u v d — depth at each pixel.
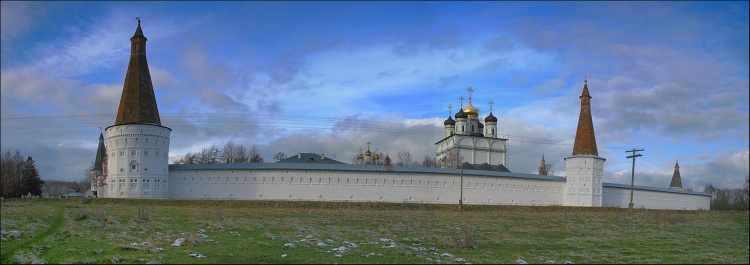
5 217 47.88
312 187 97.81
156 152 94.00
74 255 27.19
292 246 31.61
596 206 108.81
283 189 96.94
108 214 57.47
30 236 35.47
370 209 86.75
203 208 78.75
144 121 94.25
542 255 32.22
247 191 96.31
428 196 103.00
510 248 35.72
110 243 31.95
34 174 105.56
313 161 117.19
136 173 91.75
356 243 35.19
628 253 33.78
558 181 115.12
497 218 70.69
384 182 101.12
